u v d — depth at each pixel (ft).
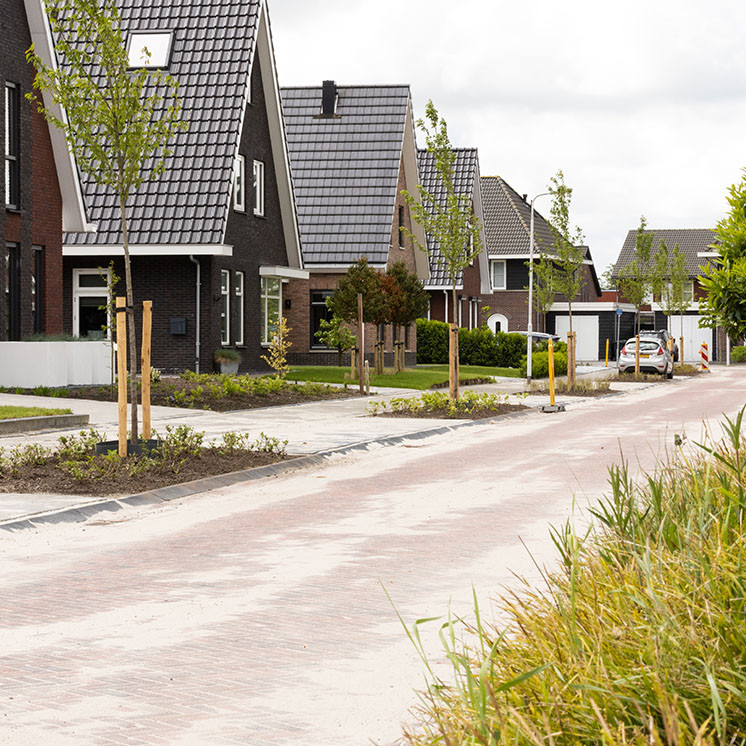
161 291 111.75
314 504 42.73
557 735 13.17
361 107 157.58
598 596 17.74
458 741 13.56
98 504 41.14
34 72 89.40
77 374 84.43
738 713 13.70
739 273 33.17
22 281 88.07
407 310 134.51
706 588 16.22
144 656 22.59
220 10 118.93
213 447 54.70
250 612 26.16
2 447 54.34
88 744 17.72
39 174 91.40
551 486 46.57
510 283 239.71
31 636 24.20
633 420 81.61
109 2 53.78
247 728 18.42
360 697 19.98
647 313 265.34
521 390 119.44
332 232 146.30
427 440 67.56
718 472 25.75
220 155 111.34
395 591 28.02
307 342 144.77
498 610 25.62
